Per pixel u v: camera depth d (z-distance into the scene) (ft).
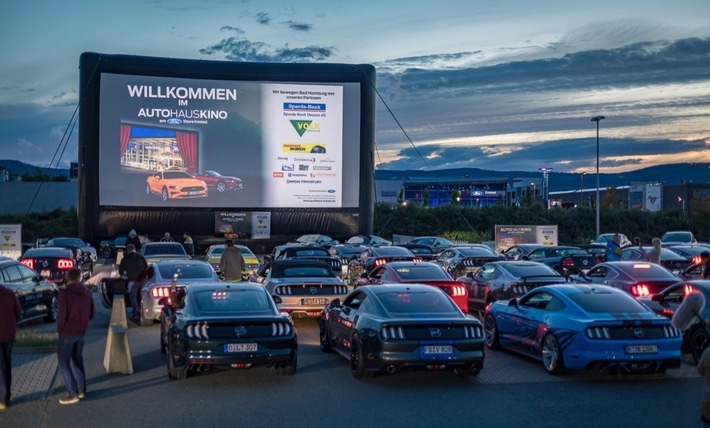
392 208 212.43
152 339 52.21
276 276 58.29
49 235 195.83
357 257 96.37
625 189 351.87
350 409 32.99
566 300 40.63
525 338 43.29
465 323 37.68
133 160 152.56
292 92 158.40
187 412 32.42
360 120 161.38
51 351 46.50
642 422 30.91
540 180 393.09
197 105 155.02
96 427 30.12
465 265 81.41
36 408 33.14
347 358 43.62
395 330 37.06
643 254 78.69
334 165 160.45
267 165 157.99
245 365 37.09
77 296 34.17
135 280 60.44
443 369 37.60
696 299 25.21
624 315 38.50
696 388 37.14
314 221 160.35
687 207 302.86
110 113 151.33
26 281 58.44
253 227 156.76
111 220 151.74
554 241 129.39
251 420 31.12
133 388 36.99
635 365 37.45
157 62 153.38
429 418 31.48
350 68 160.66
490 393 36.09
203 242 156.15
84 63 151.53
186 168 154.92
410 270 59.77
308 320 62.08
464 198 391.45
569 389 36.94
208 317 37.47
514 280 59.11
